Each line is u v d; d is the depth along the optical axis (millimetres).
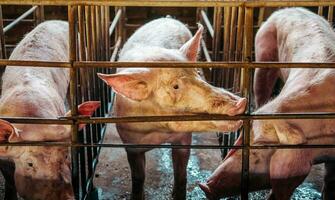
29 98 1701
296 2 1400
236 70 2285
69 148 1603
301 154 1601
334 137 1646
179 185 2006
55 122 1448
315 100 1677
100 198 2137
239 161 1636
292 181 1619
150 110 1655
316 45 2057
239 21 2086
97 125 2445
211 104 1511
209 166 2410
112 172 2350
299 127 1612
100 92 2605
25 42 2184
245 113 1472
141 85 1569
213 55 2852
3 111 1659
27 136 1536
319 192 2182
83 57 1958
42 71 1973
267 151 1630
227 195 1680
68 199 1507
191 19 4133
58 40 2314
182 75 1588
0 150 1511
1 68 2854
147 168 2389
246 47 1418
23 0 1356
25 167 1525
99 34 2520
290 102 1667
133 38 2295
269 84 2613
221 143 2549
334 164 1784
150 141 1831
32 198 1535
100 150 2529
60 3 1366
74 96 1439
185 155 1956
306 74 1807
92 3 1365
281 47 2416
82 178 1893
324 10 3920
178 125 1605
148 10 4121
